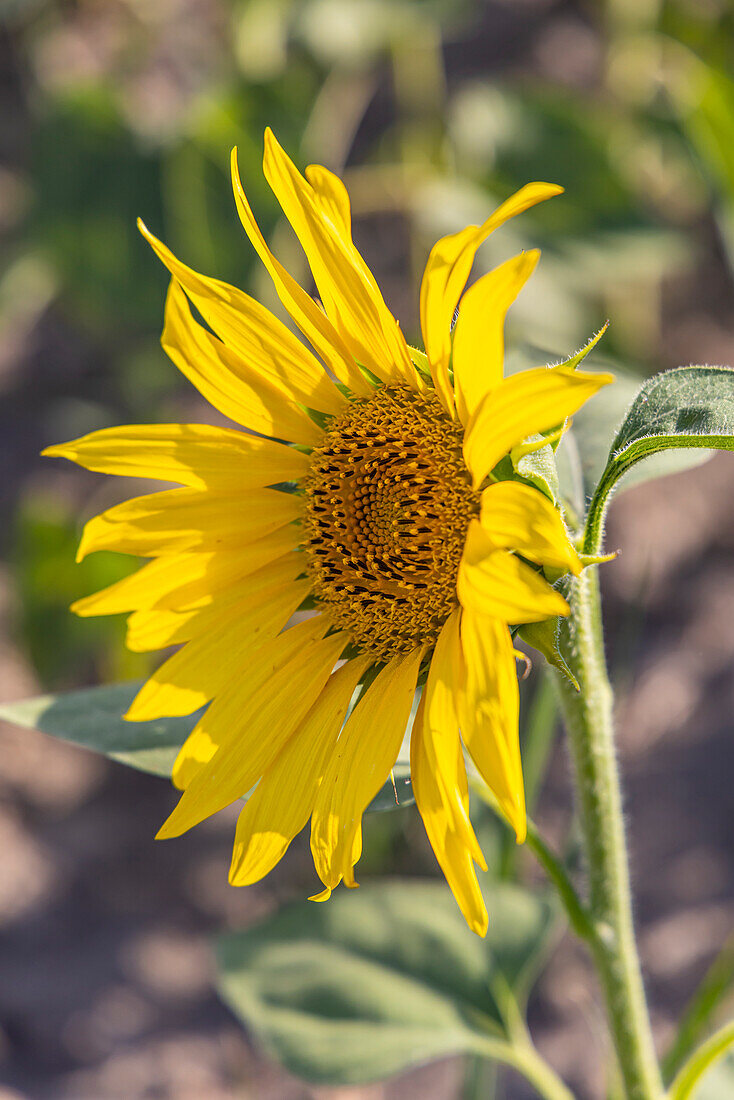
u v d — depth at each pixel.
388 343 0.71
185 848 1.19
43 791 1.23
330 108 1.31
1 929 1.13
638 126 1.31
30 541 1.18
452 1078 1.02
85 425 1.47
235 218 1.05
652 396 0.69
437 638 0.71
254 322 0.72
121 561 1.18
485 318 0.66
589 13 1.72
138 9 1.46
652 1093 0.74
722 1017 1.00
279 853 0.71
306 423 0.73
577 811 0.73
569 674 0.67
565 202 1.11
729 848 1.15
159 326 1.09
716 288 1.43
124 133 1.06
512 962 0.84
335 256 0.70
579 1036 1.03
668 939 1.10
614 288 1.28
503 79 1.67
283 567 0.73
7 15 1.47
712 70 1.03
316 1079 0.83
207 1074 1.03
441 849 0.68
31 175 1.08
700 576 1.29
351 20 1.28
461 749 0.68
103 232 1.06
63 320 1.56
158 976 1.10
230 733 0.72
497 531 0.66
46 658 1.21
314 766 0.72
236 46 1.32
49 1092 1.02
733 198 1.06
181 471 0.72
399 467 0.72
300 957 0.85
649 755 1.21
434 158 1.26
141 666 1.22
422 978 0.84
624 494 1.32
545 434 0.67
